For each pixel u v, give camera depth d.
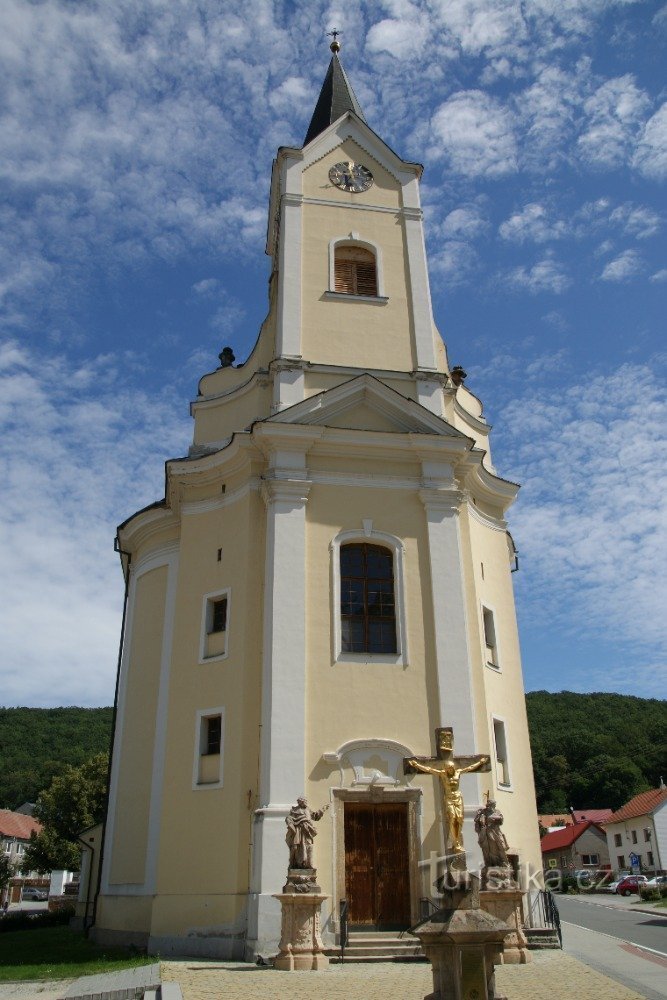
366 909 17.16
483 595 22.52
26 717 116.69
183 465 22.33
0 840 77.12
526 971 13.70
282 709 18.19
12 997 11.39
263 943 15.92
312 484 20.67
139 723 22.20
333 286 24.38
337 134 26.95
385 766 18.23
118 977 13.15
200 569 21.44
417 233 25.92
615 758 75.94
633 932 23.73
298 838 15.34
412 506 21.16
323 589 19.78
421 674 19.39
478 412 27.14
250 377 23.97
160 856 18.78
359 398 21.95
